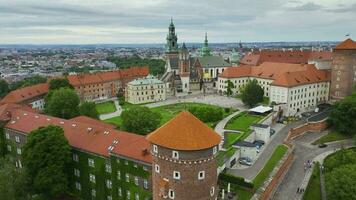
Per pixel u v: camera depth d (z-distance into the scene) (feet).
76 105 447.83
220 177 279.28
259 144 363.97
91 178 278.26
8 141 338.95
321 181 300.61
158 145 184.85
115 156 255.70
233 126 436.35
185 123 185.78
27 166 270.67
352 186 238.07
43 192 271.08
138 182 244.83
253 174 291.38
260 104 557.74
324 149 378.12
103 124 345.92
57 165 267.80
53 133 273.75
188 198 183.01
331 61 599.98
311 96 539.70
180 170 180.55
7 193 237.25
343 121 415.44
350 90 530.27
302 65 593.42
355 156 301.43
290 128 431.02
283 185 291.58
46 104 495.82
